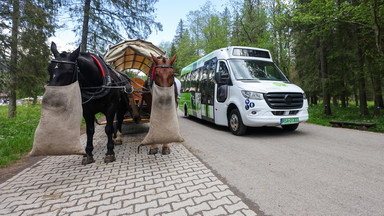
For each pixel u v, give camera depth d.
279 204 2.38
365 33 10.19
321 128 7.54
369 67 10.97
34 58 9.90
